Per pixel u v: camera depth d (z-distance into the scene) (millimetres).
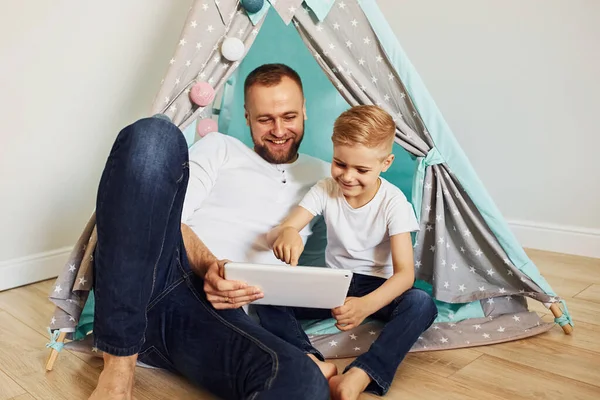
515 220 2459
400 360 1180
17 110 1778
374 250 1388
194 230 1386
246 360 991
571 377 1254
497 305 1529
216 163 1465
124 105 2059
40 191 1913
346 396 1056
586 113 2229
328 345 1354
